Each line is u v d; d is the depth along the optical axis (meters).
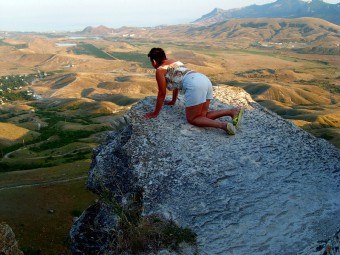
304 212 2.49
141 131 3.14
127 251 2.26
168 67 3.12
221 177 2.77
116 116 45.47
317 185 2.75
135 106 3.53
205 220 2.43
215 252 2.20
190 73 3.12
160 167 2.83
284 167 2.92
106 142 3.69
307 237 2.27
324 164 2.99
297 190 2.69
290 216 2.45
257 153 3.05
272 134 3.33
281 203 2.56
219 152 3.01
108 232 2.58
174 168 2.82
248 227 2.37
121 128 3.66
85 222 2.96
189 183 2.71
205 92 3.11
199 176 2.77
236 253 2.19
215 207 2.52
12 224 11.81
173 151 2.97
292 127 3.48
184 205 2.55
